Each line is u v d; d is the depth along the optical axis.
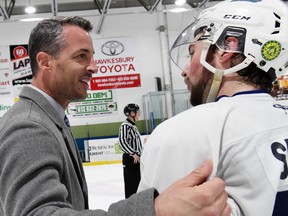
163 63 10.77
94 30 10.73
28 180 0.66
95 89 10.63
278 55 0.75
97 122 10.64
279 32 0.75
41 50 1.11
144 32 10.89
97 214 0.50
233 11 0.76
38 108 1.00
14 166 0.70
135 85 10.78
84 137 10.59
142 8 10.89
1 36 10.43
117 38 10.79
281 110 0.70
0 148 0.74
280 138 0.63
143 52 10.86
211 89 0.75
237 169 0.61
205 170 0.44
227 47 0.74
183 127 0.63
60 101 1.16
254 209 0.58
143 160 0.69
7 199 0.65
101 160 8.84
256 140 0.62
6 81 10.34
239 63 0.74
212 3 10.63
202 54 0.76
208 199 0.40
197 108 0.68
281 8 0.77
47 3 10.55
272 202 0.59
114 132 10.66
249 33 0.73
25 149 0.72
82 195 1.05
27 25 10.49
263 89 0.75
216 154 0.60
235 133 0.62
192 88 0.80
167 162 0.62
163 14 10.77
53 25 1.11
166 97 10.33
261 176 0.60
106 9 9.20
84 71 1.13
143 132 10.73
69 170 0.97
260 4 0.76
